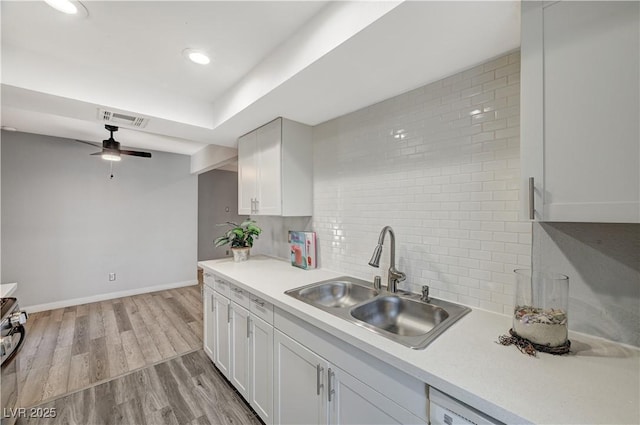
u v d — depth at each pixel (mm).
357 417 1123
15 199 3541
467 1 954
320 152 2324
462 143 1456
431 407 876
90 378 2227
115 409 1885
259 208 2441
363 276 1980
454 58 1336
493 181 1352
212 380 2211
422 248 1631
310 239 2285
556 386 792
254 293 1742
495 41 1201
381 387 1033
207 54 1724
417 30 1122
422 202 1629
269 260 2727
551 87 869
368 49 1261
